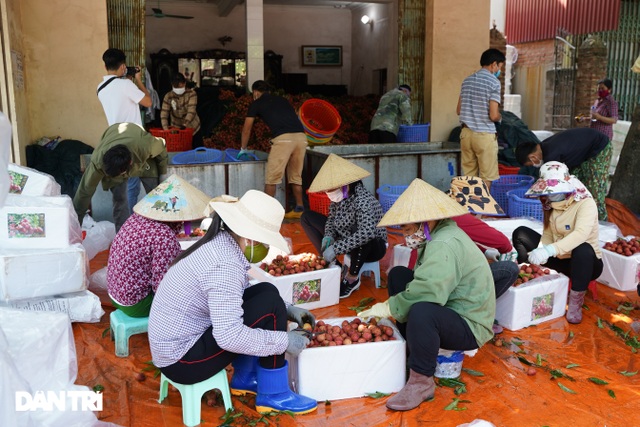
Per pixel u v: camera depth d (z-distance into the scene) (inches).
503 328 170.1
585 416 126.9
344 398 133.7
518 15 631.8
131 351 155.0
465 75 379.2
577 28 552.7
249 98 397.7
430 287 126.8
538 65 609.0
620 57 522.3
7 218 160.1
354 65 625.9
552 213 176.2
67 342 116.3
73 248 164.1
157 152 222.8
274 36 616.4
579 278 170.6
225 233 117.3
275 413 126.9
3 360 94.3
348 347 131.0
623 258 196.9
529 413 127.9
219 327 112.7
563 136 238.1
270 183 287.0
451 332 129.7
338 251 181.6
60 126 310.3
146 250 140.1
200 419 124.6
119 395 135.3
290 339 123.7
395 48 490.0
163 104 376.5
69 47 306.0
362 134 408.5
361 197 184.2
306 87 610.9
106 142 210.7
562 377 142.6
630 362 151.6
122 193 230.7
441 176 317.1
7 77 262.5
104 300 186.4
